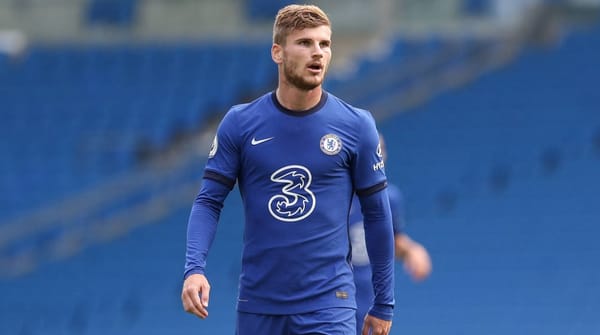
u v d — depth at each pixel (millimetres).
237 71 75250
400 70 70312
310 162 17250
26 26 81688
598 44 70000
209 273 59969
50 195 70188
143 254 64625
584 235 56469
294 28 16891
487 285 54812
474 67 70250
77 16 81000
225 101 73562
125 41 80375
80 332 60531
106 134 73125
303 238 17266
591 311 51969
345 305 17375
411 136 65562
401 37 73188
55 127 75000
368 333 18062
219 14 78625
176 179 69500
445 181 61469
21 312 63250
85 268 64688
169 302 60438
